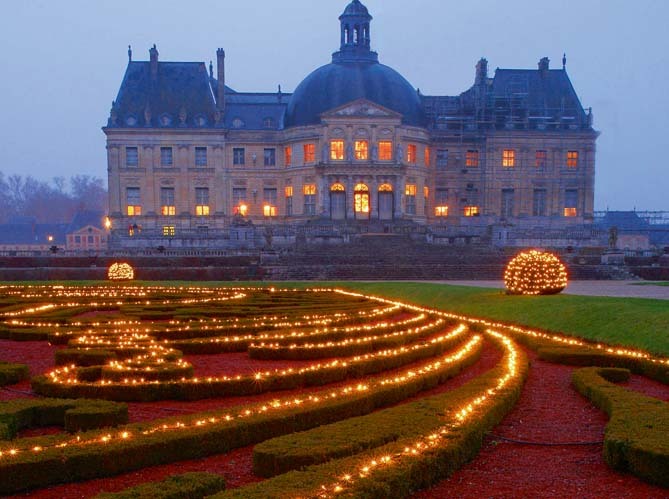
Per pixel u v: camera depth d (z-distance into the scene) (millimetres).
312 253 70188
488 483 10031
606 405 13469
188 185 91625
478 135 93438
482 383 14719
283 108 96188
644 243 102188
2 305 31047
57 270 58969
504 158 92750
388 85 90250
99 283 49625
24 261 63469
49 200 198250
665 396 15664
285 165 92625
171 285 47906
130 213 91000
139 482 9633
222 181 92000
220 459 10688
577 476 10328
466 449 10719
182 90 93688
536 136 92562
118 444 10039
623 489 9742
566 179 92938
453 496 9492
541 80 97438
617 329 22688
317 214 88125
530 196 92750
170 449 10383
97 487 9422
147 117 90375
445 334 24906
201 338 22484
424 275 61562
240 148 92812
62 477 9453
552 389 16281
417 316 29016
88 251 68250
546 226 91875
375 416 11570
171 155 91438
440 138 93125
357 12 93125
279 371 16484
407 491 8914
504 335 24016
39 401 12750
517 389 14727
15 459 9250
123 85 93125
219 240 77688
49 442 10188
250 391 15586
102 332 22125
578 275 60781
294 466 9422
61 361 17844
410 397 15109
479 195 93812
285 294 39812
